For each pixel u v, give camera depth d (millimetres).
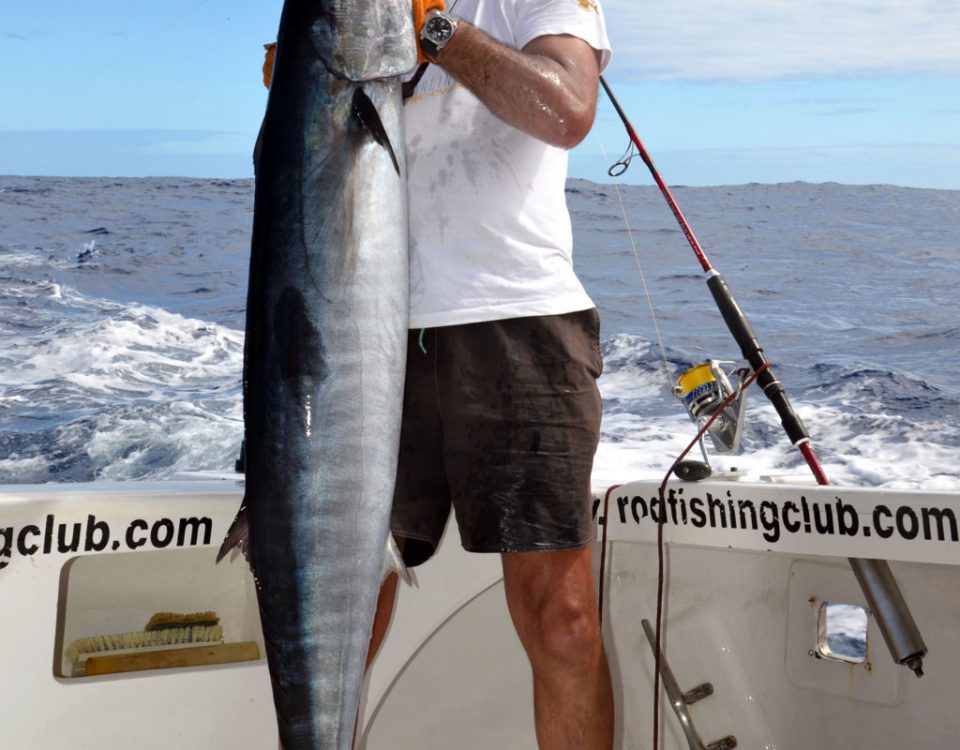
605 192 35188
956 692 1851
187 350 11234
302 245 1396
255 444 1430
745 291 16906
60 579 1824
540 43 1640
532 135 1572
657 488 2143
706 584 2201
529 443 1773
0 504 1760
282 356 1402
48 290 16562
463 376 1791
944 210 35438
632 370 9594
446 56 1509
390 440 1441
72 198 37188
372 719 2150
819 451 6949
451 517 2168
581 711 1852
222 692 1963
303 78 1396
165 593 2092
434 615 2160
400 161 1432
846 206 36812
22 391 8914
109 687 1876
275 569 1415
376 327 1413
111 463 6816
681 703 2191
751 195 41375
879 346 11820
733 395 2229
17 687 1801
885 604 1803
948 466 6551
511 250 1787
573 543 1794
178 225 28797
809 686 2055
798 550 1900
